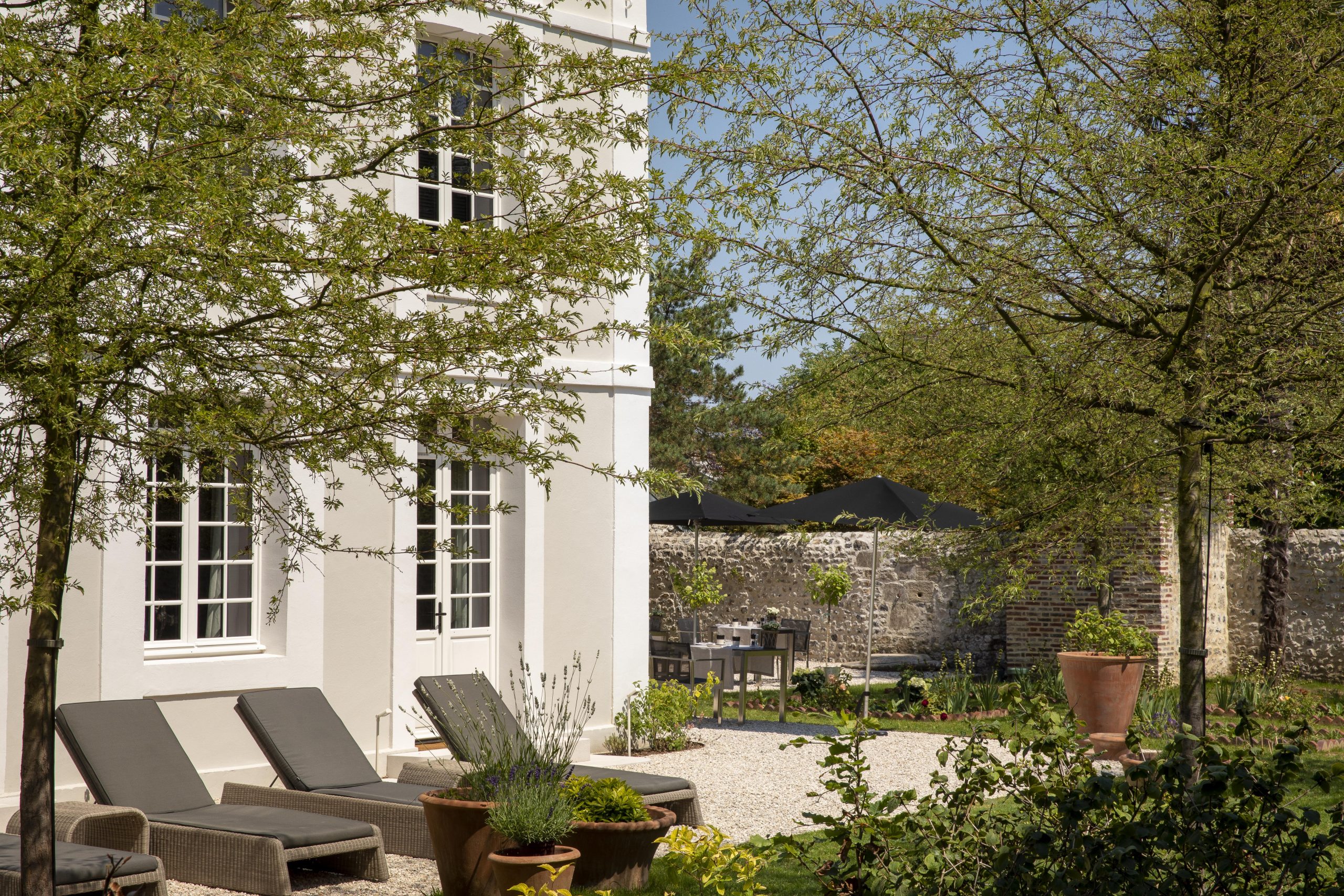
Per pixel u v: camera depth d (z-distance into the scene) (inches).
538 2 390.0
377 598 377.7
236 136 144.3
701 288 232.7
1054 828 163.3
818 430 257.6
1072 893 151.0
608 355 433.4
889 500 516.1
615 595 433.7
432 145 166.2
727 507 658.2
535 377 177.6
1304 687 652.1
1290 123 199.2
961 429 241.1
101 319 149.6
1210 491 236.4
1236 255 205.3
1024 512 238.7
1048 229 217.0
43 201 125.3
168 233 136.6
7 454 156.1
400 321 158.2
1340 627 687.1
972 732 187.3
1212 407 212.4
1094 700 438.0
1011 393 231.3
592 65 170.9
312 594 360.2
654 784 289.4
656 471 185.2
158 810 265.1
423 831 276.8
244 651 348.5
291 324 150.9
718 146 231.3
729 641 778.2
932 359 234.4
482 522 418.9
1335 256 202.1
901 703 573.6
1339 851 170.7
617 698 433.1
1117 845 151.8
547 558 417.4
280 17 155.3
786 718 559.8
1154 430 220.4
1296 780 163.5
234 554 352.5
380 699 377.1
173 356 160.1
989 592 257.8
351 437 158.9
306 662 357.7
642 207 167.9
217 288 144.9
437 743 394.6
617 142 180.1
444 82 170.6
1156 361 214.2
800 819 319.3
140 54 130.0
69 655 307.9
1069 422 214.4
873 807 173.5
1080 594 673.6
